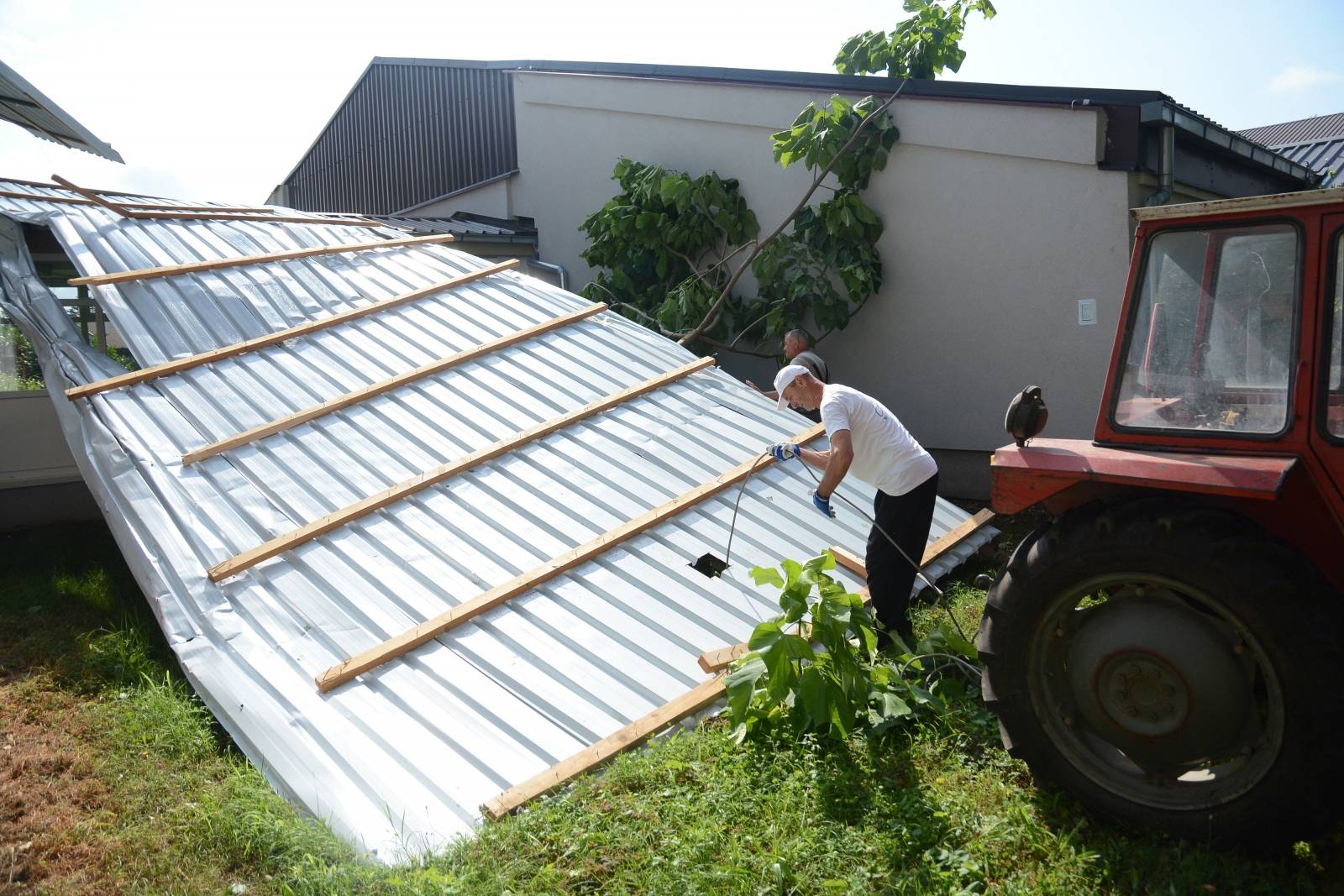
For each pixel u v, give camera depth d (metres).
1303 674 2.66
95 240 7.16
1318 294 2.88
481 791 3.52
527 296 8.02
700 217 9.31
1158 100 6.92
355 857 3.17
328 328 6.90
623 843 3.16
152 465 5.23
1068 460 3.21
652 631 4.57
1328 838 2.98
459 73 13.51
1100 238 7.32
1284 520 3.01
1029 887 2.87
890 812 3.24
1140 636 2.99
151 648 5.08
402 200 15.49
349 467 5.52
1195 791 2.95
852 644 4.23
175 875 3.16
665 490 5.74
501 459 5.79
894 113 8.20
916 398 8.48
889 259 8.45
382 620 4.44
